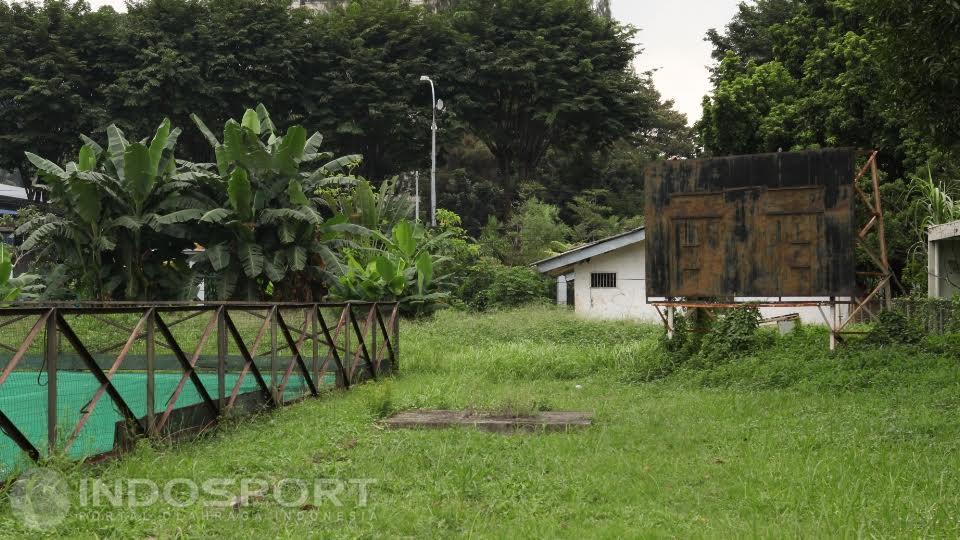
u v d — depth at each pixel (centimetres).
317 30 4306
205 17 4128
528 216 3772
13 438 582
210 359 1230
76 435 639
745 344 1385
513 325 2042
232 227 2175
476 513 560
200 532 507
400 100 4322
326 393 1133
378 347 1460
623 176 5297
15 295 1973
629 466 695
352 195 2895
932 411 901
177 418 785
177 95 3909
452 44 4562
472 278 2894
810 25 2783
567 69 4547
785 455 737
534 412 958
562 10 4694
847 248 1312
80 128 3988
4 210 4231
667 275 1410
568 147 4912
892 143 2292
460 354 1633
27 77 3762
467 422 908
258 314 961
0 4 3969
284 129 4244
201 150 4275
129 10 4203
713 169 1388
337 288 2314
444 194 4875
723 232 1378
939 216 1909
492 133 4809
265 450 750
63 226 2130
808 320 2045
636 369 1418
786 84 2636
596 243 2394
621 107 4638
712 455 754
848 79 2298
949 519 530
